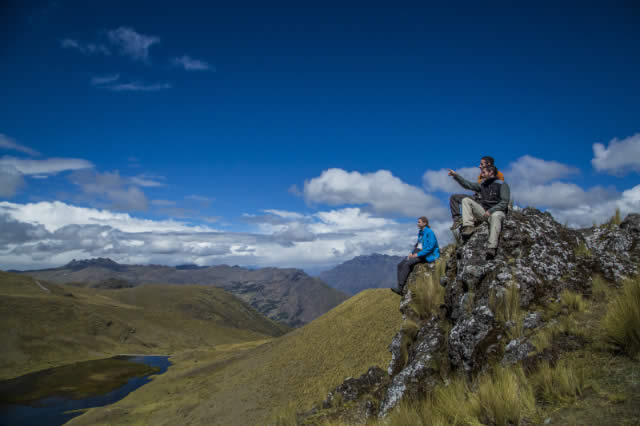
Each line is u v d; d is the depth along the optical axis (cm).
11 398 7588
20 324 14125
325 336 4616
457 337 593
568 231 754
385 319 4084
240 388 4444
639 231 711
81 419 5362
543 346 449
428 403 505
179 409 4703
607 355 392
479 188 803
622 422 288
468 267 695
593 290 577
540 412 355
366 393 1099
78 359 13075
